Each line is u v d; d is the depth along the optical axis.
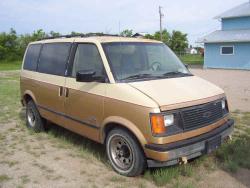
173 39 56.94
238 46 28.42
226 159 5.43
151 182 4.81
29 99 7.68
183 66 6.16
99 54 5.41
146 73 5.39
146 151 4.51
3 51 46.12
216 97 5.18
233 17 31.08
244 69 28.34
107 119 5.02
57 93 6.24
